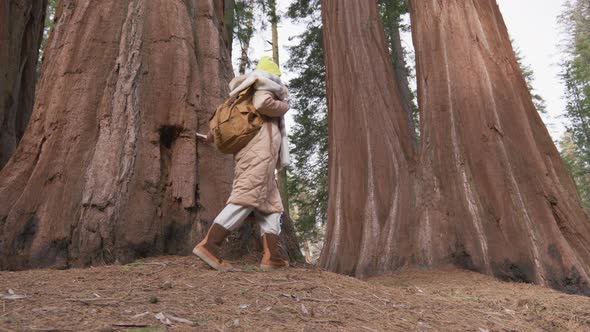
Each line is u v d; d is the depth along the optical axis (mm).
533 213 5449
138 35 4863
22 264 3760
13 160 4258
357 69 8055
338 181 7520
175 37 4988
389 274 5707
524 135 5977
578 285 4836
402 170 6836
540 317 3367
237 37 16141
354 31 8398
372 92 7789
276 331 2182
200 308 2410
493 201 5637
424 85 6984
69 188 4066
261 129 3535
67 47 4668
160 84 4750
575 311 3512
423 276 5250
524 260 5160
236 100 3537
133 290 2701
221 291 2787
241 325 2205
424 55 7121
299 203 19531
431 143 6453
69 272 3312
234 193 3465
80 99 4445
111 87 4562
